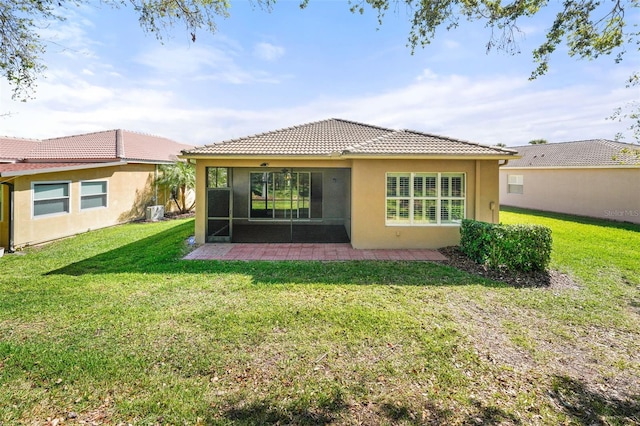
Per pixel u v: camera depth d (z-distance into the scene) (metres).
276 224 17.17
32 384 3.45
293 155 10.07
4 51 6.85
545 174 21.06
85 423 2.93
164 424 2.92
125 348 4.15
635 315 5.34
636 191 15.84
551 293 6.33
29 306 5.49
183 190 20.97
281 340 4.39
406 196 10.19
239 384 3.48
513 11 6.32
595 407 3.20
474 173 10.06
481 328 4.81
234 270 7.73
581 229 13.88
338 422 2.96
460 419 3.00
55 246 10.90
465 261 8.64
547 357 4.07
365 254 9.48
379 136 11.47
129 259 8.85
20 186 10.71
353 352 4.11
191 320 4.96
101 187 14.53
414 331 4.66
